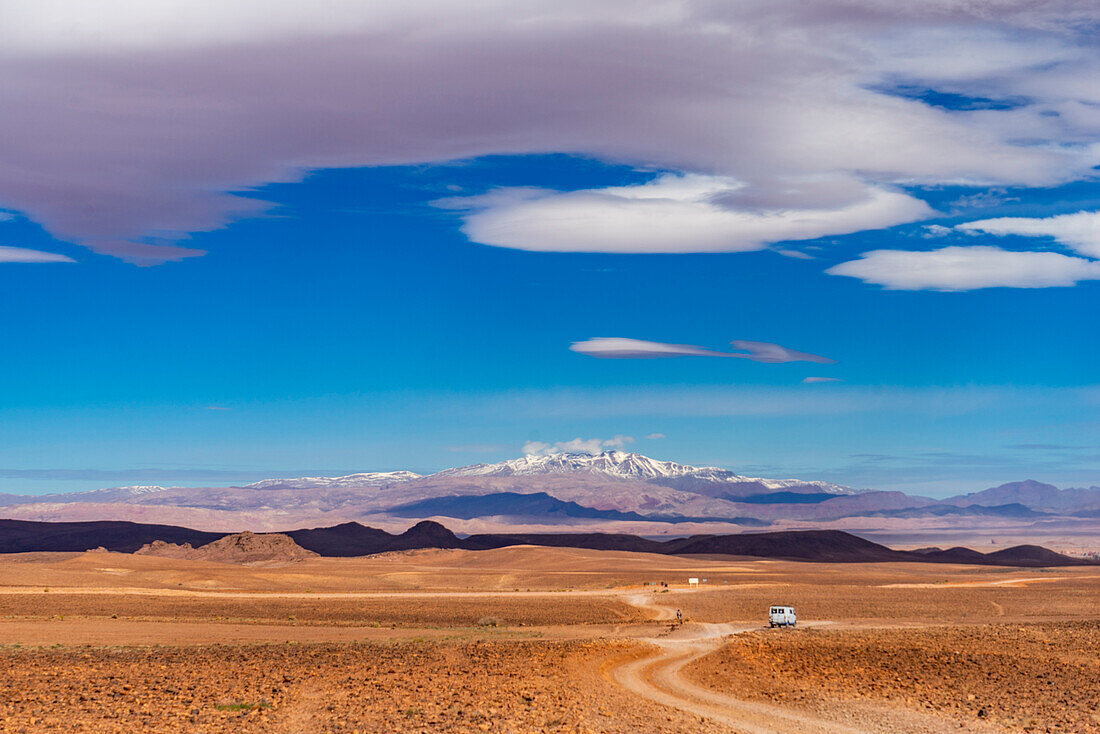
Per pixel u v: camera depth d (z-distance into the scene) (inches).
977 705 1774.1
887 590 6264.8
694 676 2151.8
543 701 1691.7
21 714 1440.7
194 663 2224.4
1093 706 1760.6
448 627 3983.8
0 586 5634.8
